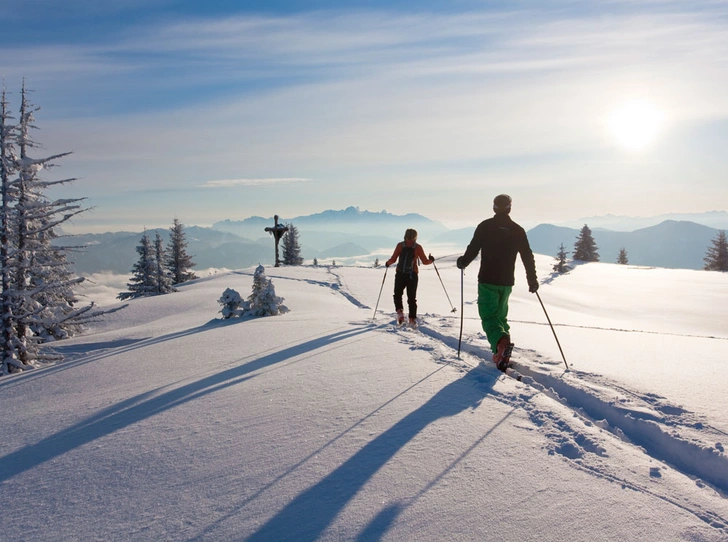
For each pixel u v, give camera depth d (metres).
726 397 4.05
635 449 3.27
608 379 4.71
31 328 13.61
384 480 2.79
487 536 2.24
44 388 5.32
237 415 3.96
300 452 3.21
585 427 3.48
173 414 4.05
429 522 2.36
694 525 2.30
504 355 5.19
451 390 4.45
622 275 51.81
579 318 18.31
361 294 19.55
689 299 34.44
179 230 61.59
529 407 3.93
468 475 2.82
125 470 3.06
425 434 3.44
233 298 11.65
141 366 6.08
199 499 2.66
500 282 5.59
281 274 31.27
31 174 10.70
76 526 2.44
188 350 6.98
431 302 17.92
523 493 2.61
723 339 7.82
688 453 3.18
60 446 3.51
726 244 77.50
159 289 45.50
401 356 5.86
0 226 10.69
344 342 6.86
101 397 4.74
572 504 2.50
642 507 2.46
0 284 10.78
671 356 5.84
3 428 3.99
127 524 2.44
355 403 4.14
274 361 5.85
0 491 2.86
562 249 57.00
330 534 2.28
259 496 2.66
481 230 5.73
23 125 10.52
